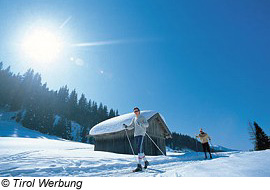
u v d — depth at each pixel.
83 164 4.91
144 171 4.02
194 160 7.51
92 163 5.18
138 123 4.70
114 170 4.40
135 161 6.14
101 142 15.17
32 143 11.76
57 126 65.88
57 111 86.75
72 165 4.62
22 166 4.09
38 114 66.31
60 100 93.56
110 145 14.37
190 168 2.97
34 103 74.50
